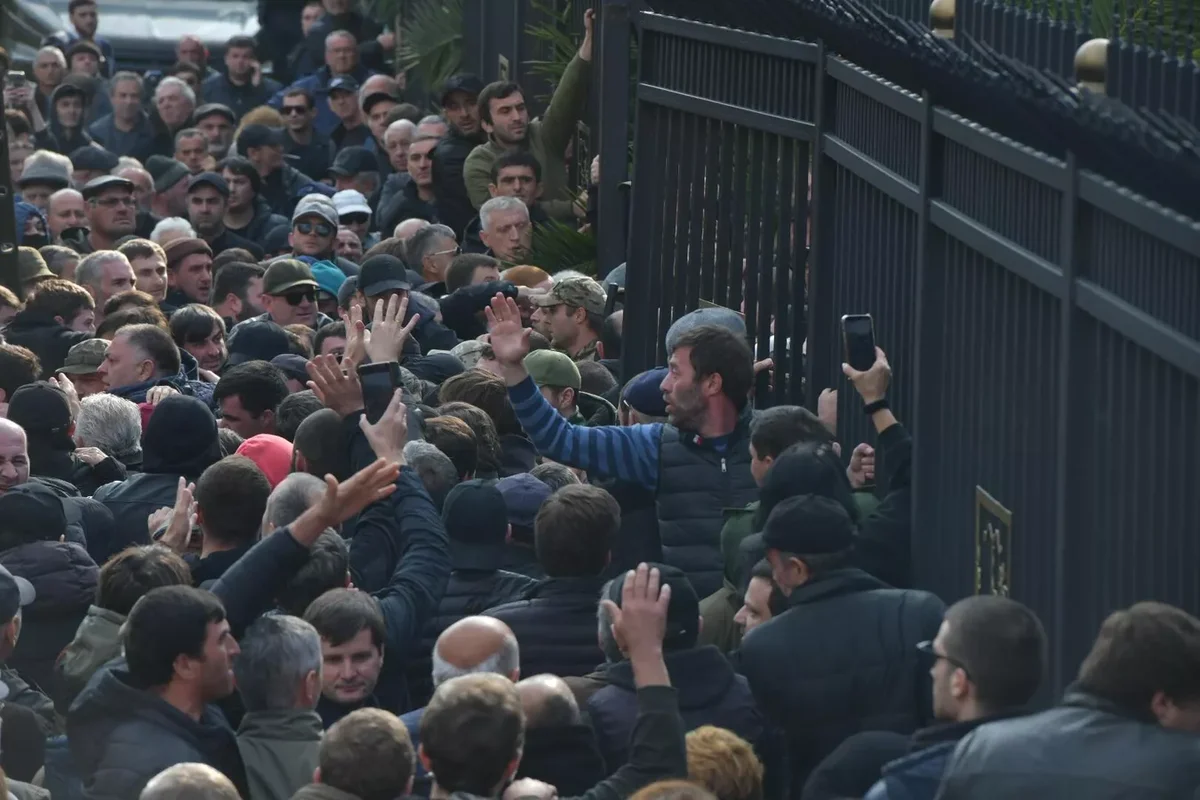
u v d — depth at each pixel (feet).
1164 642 40.75
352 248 147.33
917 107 65.05
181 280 128.26
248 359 96.37
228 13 267.18
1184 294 45.09
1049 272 52.90
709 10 87.40
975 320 60.64
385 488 55.93
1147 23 51.70
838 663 52.70
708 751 49.37
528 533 68.95
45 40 234.17
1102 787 39.99
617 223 114.11
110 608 59.47
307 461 68.44
